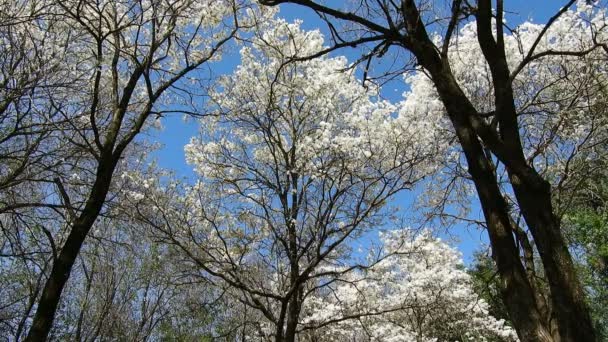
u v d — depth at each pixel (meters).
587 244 13.96
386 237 11.84
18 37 7.17
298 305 11.06
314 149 11.59
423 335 14.99
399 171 10.25
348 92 13.01
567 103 7.97
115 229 10.44
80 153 8.39
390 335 14.93
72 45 7.78
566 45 9.87
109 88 9.32
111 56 7.80
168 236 9.88
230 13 9.75
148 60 7.54
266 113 12.36
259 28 12.41
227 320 13.57
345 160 11.13
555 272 3.89
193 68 8.22
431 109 11.32
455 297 15.34
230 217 11.74
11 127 8.04
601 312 15.81
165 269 15.15
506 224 4.21
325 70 12.94
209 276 12.09
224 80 12.66
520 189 4.25
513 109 4.50
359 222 9.91
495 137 4.38
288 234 11.29
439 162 10.58
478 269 19.19
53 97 7.32
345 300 14.73
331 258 11.54
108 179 6.62
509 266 4.04
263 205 11.44
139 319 17.81
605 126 7.75
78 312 16.03
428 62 4.89
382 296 15.86
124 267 15.45
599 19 8.24
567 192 8.09
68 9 6.90
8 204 8.24
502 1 4.76
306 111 12.94
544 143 7.69
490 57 4.71
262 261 11.30
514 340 16.83
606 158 7.82
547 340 3.71
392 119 11.43
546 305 4.82
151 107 7.49
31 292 11.34
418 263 15.80
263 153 13.27
